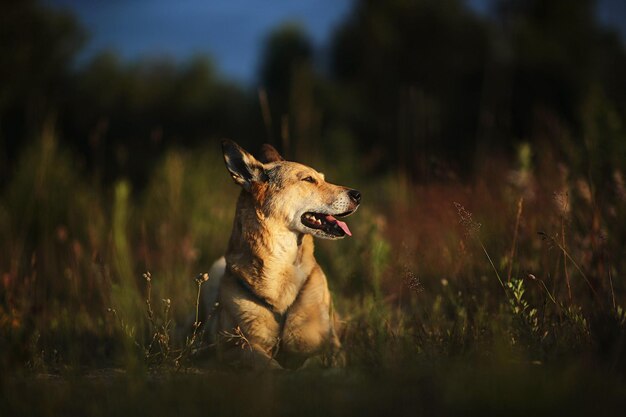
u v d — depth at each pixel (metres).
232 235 6.86
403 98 13.92
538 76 24.88
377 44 29.50
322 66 32.72
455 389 4.04
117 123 30.44
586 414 3.74
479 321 5.96
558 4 28.36
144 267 9.50
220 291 6.73
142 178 18.86
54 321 7.29
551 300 6.04
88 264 8.83
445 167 9.20
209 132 31.39
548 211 7.50
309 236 6.89
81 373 5.46
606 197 7.32
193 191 12.02
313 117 18.30
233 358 6.24
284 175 6.73
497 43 28.16
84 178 12.32
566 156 8.76
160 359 6.00
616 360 4.60
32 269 8.65
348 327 7.06
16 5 23.98
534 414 3.75
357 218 10.48
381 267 7.18
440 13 29.56
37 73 24.48
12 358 5.59
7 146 21.64
